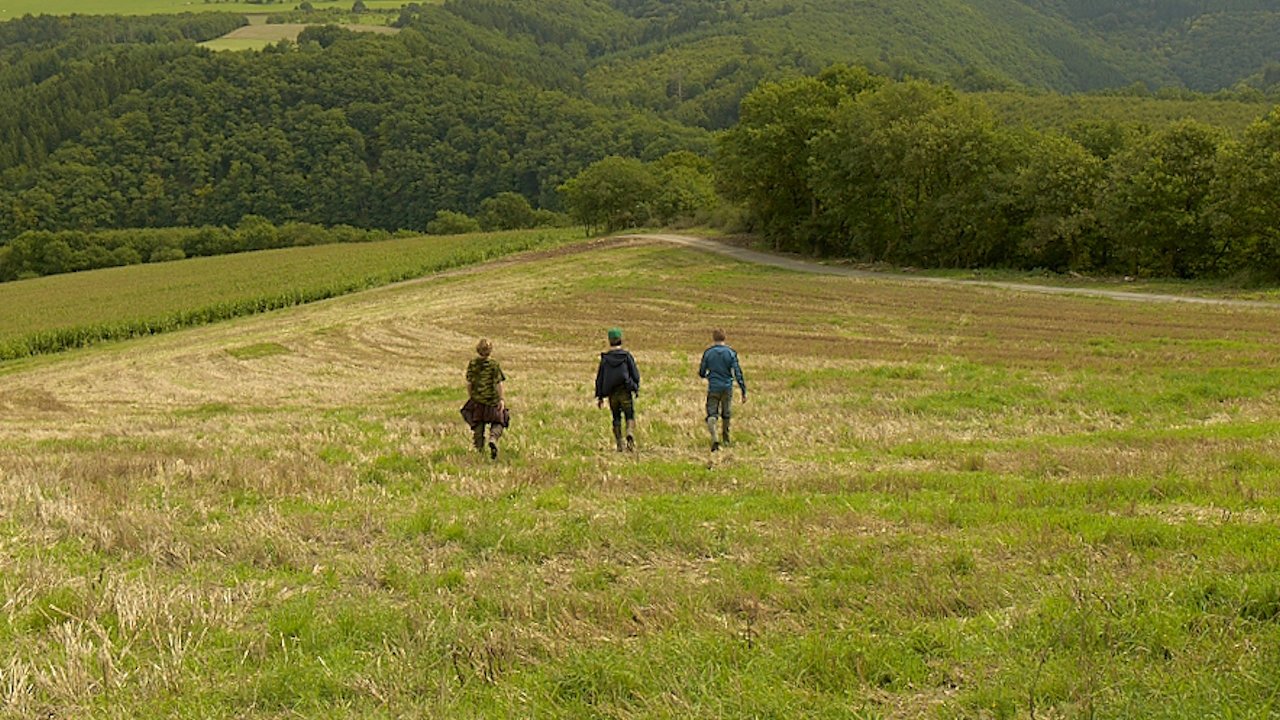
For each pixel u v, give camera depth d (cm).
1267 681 481
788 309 3925
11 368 4188
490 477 1168
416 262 7262
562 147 15725
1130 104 10319
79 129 14875
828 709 486
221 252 11619
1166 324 3012
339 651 600
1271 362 2153
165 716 519
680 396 1986
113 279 8206
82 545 876
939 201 5328
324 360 3253
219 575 779
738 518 892
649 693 517
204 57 16975
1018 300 3869
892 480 1063
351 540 873
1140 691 481
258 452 1460
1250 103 9894
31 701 534
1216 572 643
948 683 521
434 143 15825
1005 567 708
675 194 9350
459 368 2972
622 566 778
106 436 1856
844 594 660
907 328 3231
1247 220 3997
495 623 634
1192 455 1145
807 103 6247
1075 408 1675
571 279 5306
